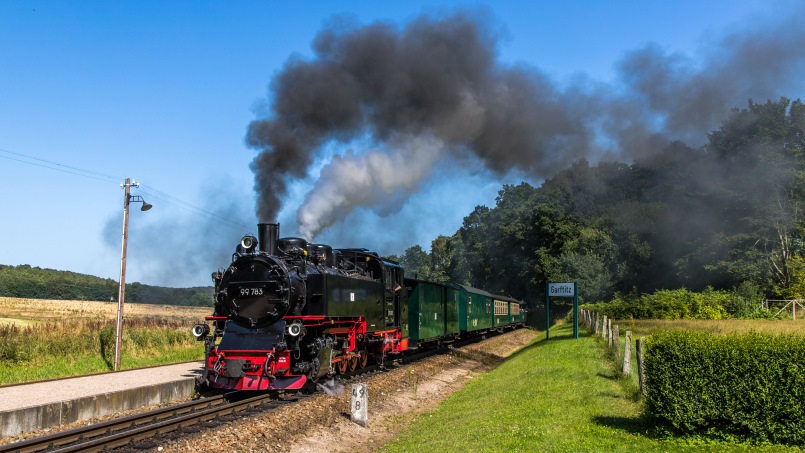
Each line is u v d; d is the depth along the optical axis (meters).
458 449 8.97
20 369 17.05
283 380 13.23
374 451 10.75
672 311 33.62
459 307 30.45
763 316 31.16
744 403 7.70
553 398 11.95
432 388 17.38
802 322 26.08
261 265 13.91
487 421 10.62
